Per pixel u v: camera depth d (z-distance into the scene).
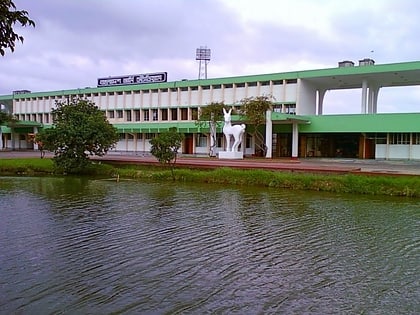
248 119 37.62
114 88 54.69
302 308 6.52
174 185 21.92
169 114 50.66
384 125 36.75
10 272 8.01
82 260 8.77
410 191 18.14
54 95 60.19
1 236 10.64
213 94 47.19
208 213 13.94
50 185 21.48
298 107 41.47
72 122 27.45
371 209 14.87
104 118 29.14
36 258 8.88
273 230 11.54
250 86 44.53
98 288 7.25
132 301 6.72
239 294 7.05
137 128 51.25
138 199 16.86
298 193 19.02
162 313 6.29
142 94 52.69
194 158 35.56
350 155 41.44
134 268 8.30
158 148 25.66
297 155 40.72
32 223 12.14
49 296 6.89
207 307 6.52
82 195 17.88
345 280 7.76
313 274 8.07
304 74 40.97
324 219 13.07
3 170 28.70
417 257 9.19
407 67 35.59
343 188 19.50
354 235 11.05
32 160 31.17
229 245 10.02
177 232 11.23
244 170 23.56
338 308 6.54
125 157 36.59
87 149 27.83
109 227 11.75
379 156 37.91
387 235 11.07
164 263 8.62
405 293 7.17
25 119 64.00
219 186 21.55
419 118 35.16
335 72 39.22
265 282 7.62
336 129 39.09
